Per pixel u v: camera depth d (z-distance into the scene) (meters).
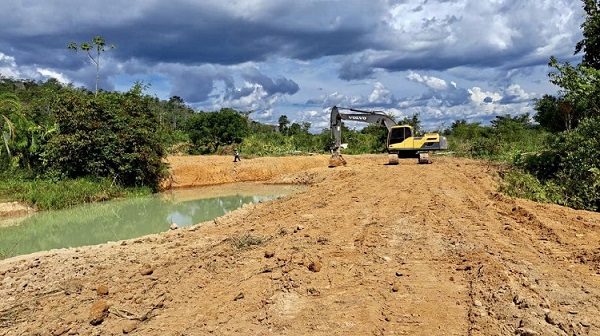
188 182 27.05
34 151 21.33
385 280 6.71
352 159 35.81
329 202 14.47
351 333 5.04
